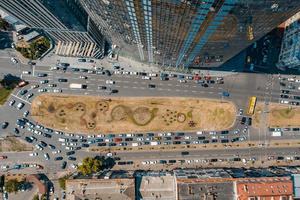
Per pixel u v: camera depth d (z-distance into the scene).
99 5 159.62
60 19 183.12
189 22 143.00
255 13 130.88
